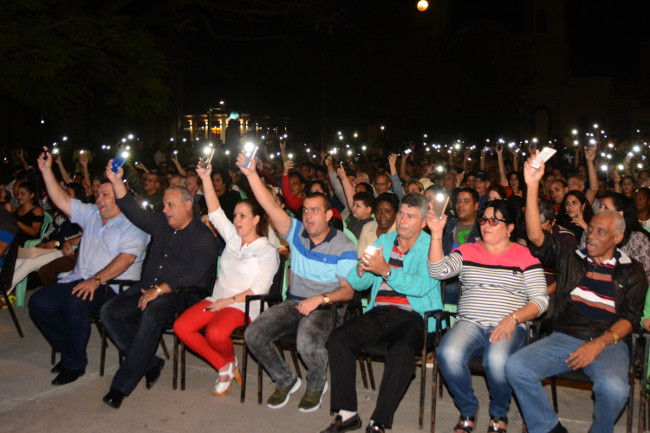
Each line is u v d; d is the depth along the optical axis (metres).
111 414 4.89
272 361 4.98
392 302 5.09
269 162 13.25
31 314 5.70
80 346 5.55
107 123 26.55
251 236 5.37
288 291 5.36
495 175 11.32
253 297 5.11
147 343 5.14
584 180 10.83
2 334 6.83
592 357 4.17
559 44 49.66
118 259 5.73
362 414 4.91
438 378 5.25
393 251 5.17
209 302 5.37
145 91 15.99
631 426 4.20
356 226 6.89
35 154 19.58
